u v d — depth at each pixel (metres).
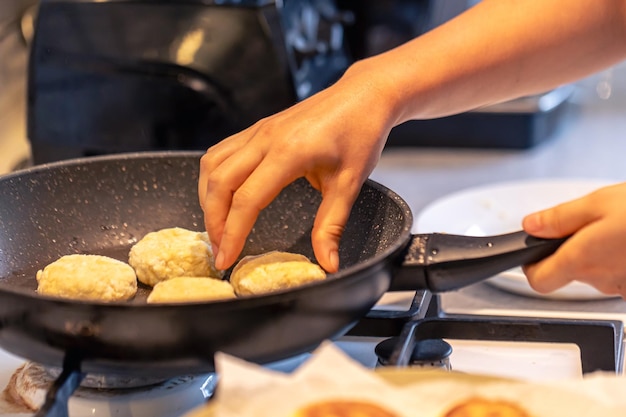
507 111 1.61
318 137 0.81
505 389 0.67
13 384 0.85
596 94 2.00
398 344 0.81
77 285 0.84
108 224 0.96
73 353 0.73
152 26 1.21
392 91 0.86
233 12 1.19
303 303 0.72
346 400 0.67
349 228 0.91
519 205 1.18
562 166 1.55
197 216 0.97
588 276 0.80
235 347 0.73
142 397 0.82
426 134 1.67
